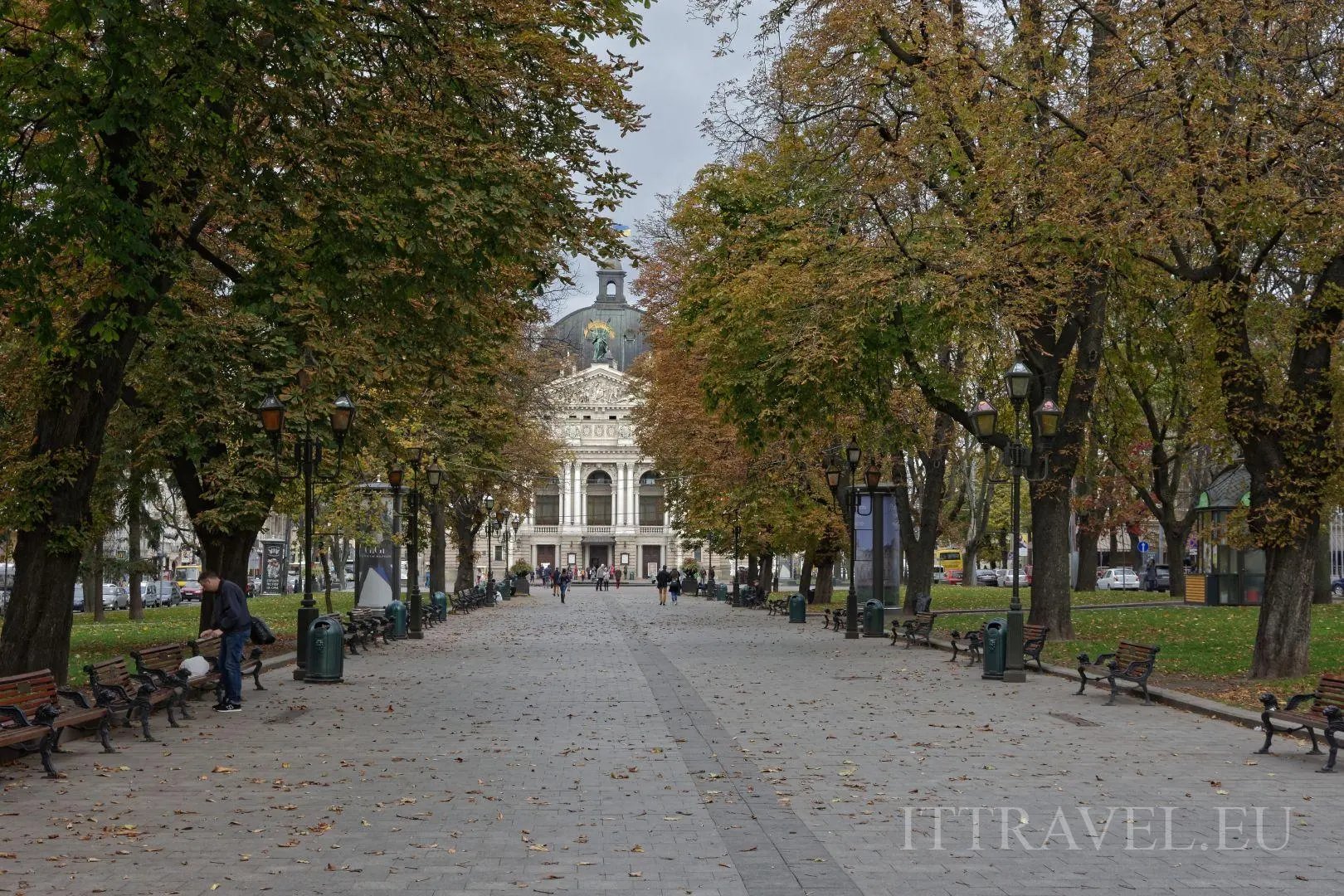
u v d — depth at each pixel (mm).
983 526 64625
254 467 26344
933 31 24047
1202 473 54750
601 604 71875
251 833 9859
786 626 43875
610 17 19250
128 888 8203
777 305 25703
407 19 17562
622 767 13000
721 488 47688
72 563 17766
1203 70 18844
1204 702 17812
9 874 8578
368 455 35312
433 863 8867
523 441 55344
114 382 17656
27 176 14961
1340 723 12688
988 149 22578
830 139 27688
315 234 17625
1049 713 17703
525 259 18250
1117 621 36562
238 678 18172
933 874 8562
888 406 30109
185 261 17906
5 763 13078
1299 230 19109
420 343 19609
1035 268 23000
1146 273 23906
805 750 14211
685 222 31656
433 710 18109
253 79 16234
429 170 16781
